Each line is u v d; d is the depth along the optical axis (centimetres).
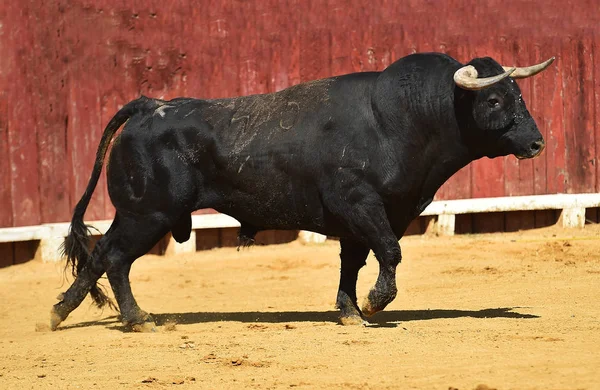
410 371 1541
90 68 3159
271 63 3422
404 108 1903
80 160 3145
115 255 2030
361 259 2016
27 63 3053
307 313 2216
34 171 3066
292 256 3186
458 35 3681
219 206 2034
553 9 3806
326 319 2112
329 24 3509
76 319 2272
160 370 1623
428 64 1922
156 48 3259
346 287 2020
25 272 2952
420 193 1947
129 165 2020
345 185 1906
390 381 1484
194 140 1995
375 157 1903
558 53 3812
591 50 3869
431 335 1827
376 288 1905
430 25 3644
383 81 1928
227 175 1989
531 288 2434
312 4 3484
